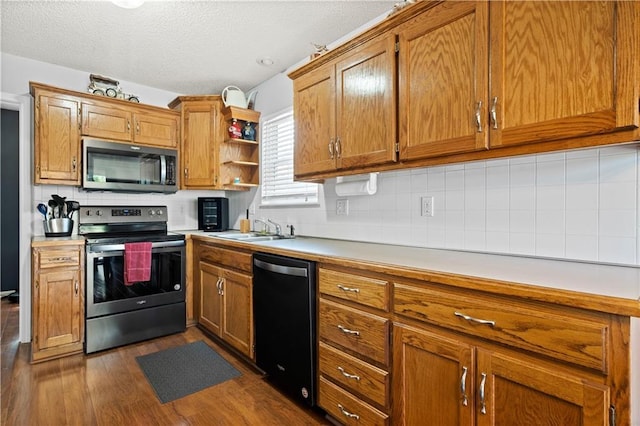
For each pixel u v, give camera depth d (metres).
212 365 2.35
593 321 0.88
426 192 1.96
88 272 2.54
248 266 2.29
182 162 3.39
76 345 2.50
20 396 1.94
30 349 2.59
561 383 0.93
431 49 1.53
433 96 1.52
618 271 1.20
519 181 1.58
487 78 1.33
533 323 0.98
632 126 1.00
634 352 0.85
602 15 1.05
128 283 2.67
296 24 2.34
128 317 2.71
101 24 2.32
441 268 1.29
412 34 1.60
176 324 2.96
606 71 1.05
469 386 1.13
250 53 2.77
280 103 3.19
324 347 1.72
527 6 1.22
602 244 1.34
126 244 2.69
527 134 1.22
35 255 2.35
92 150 2.84
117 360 2.42
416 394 1.30
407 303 1.33
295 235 2.97
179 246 3.00
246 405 1.88
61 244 2.44
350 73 1.93
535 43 1.20
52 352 2.42
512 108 1.26
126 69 3.07
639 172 1.26
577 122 1.11
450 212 1.85
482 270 1.24
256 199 3.52
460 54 1.42
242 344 2.35
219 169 3.36
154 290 2.86
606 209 1.33
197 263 3.07
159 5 2.12
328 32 2.44
